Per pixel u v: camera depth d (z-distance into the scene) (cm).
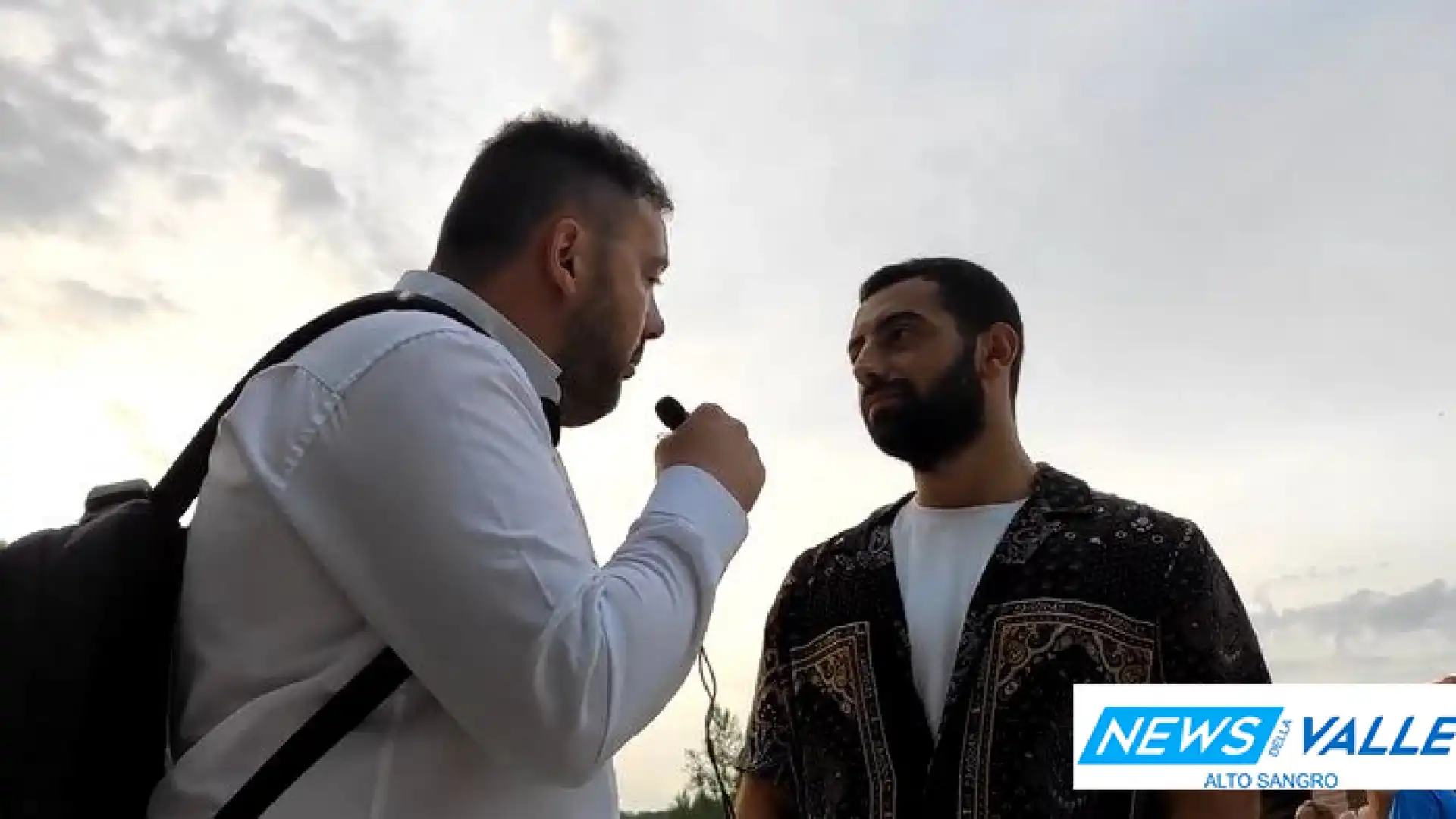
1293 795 250
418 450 114
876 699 244
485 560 111
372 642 117
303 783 114
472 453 115
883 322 262
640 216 152
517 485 116
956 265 269
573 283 143
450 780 118
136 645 121
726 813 171
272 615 119
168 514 132
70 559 120
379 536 112
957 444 257
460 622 110
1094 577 236
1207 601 233
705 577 128
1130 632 231
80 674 116
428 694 119
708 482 136
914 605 251
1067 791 225
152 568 125
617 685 114
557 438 142
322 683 116
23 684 114
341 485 114
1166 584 233
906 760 236
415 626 111
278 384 123
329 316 133
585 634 111
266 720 116
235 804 113
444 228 149
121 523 126
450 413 116
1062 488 256
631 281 149
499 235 143
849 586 260
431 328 122
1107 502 250
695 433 144
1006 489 262
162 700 125
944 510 262
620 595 119
